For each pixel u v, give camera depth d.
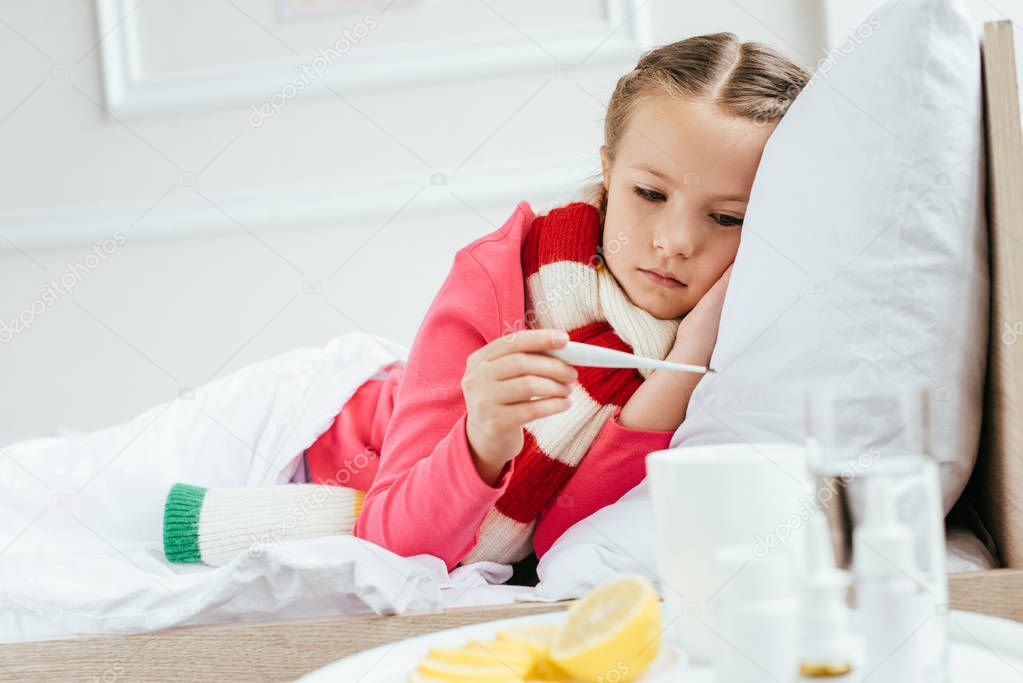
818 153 0.77
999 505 0.75
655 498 0.53
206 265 1.80
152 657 0.71
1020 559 0.71
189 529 0.96
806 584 0.44
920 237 0.72
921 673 0.43
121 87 1.82
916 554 0.44
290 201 1.77
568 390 0.82
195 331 1.80
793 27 1.68
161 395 1.80
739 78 0.98
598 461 0.95
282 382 1.23
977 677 0.48
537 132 1.74
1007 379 0.72
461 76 1.75
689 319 0.96
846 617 0.44
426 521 0.87
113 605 0.75
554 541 0.98
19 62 1.85
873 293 0.72
